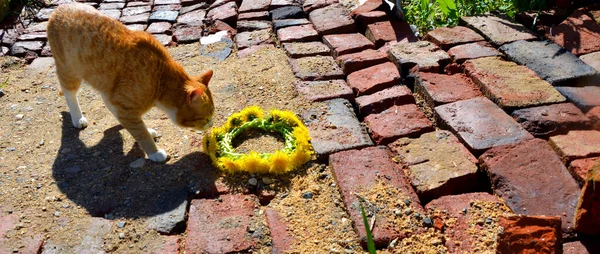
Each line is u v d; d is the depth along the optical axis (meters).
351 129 1.37
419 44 1.60
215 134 1.37
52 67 1.72
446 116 1.35
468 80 1.47
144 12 2.04
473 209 1.16
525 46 1.54
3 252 1.15
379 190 1.21
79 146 1.40
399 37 1.66
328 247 1.13
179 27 1.91
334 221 1.18
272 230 1.17
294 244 1.14
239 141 1.39
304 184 1.26
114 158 1.36
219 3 2.02
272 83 1.56
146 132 1.33
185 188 1.26
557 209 1.13
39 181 1.31
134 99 1.29
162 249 1.15
